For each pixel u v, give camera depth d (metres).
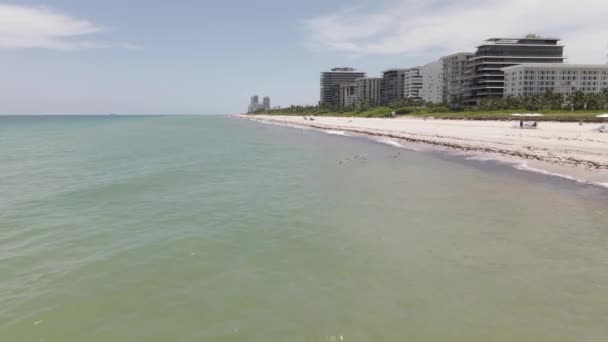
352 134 66.56
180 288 8.12
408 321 6.83
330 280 8.42
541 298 7.59
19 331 6.61
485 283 8.22
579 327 6.64
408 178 20.83
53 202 15.64
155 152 35.88
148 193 17.23
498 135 42.41
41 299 7.66
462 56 134.38
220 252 10.09
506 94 120.06
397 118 103.69
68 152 36.22
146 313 7.19
